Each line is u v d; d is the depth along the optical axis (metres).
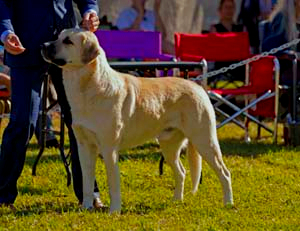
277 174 9.66
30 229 6.80
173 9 15.28
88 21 7.46
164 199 8.17
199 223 6.95
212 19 15.47
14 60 7.46
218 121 13.95
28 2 7.46
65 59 6.87
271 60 12.05
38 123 10.70
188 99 7.46
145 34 12.43
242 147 11.75
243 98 14.12
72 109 7.10
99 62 6.95
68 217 7.18
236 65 10.85
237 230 6.72
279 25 13.91
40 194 8.58
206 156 7.55
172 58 12.42
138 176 9.44
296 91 12.13
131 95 7.16
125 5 14.96
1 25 7.21
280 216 7.30
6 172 7.70
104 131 7.04
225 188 7.71
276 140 12.20
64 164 9.03
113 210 7.30
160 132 7.50
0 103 11.94
